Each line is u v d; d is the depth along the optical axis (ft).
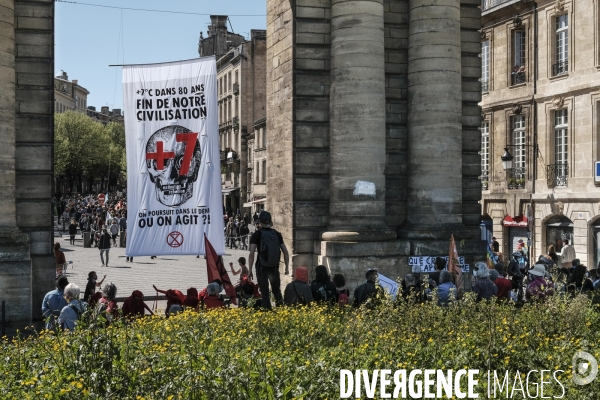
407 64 71.31
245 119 253.03
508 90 137.39
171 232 53.88
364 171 66.39
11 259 58.29
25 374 29.50
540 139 128.36
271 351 35.32
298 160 68.13
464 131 74.08
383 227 67.05
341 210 66.80
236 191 261.24
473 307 43.70
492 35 142.51
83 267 115.65
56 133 357.00
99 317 30.09
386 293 42.88
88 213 196.24
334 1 67.72
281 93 71.26
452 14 69.92
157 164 54.03
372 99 66.64
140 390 27.37
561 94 122.21
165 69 54.29
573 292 58.75
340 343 37.88
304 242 68.03
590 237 114.52
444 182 69.21
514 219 134.21
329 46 68.74
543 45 127.65
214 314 42.96
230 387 27.14
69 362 29.12
